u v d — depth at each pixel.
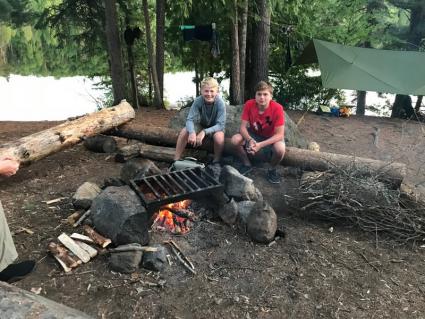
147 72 11.73
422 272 3.17
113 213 3.15
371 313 2.69
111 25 8.67
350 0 12.10
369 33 12.49
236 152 4.75
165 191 3.36
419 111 10.74
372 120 8.76
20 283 2.81
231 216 3.50
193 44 10.69
